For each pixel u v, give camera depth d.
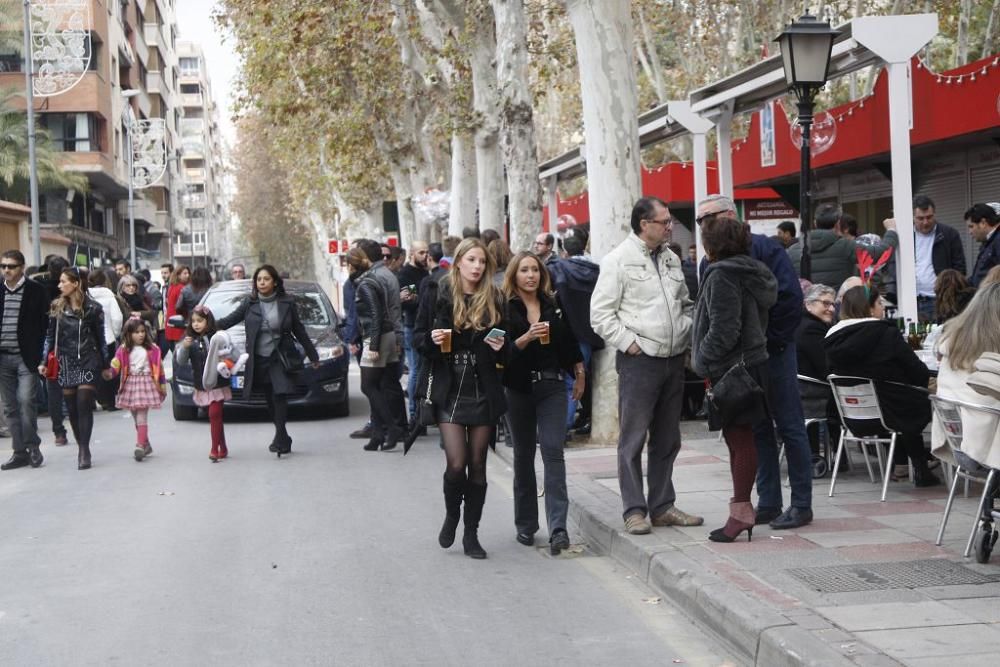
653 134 19.00
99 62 54.03
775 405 7.68
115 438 14.89
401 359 14.55
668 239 7.82
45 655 5.85
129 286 20.92
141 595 7.00
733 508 7.33
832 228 12.70
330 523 9.14
